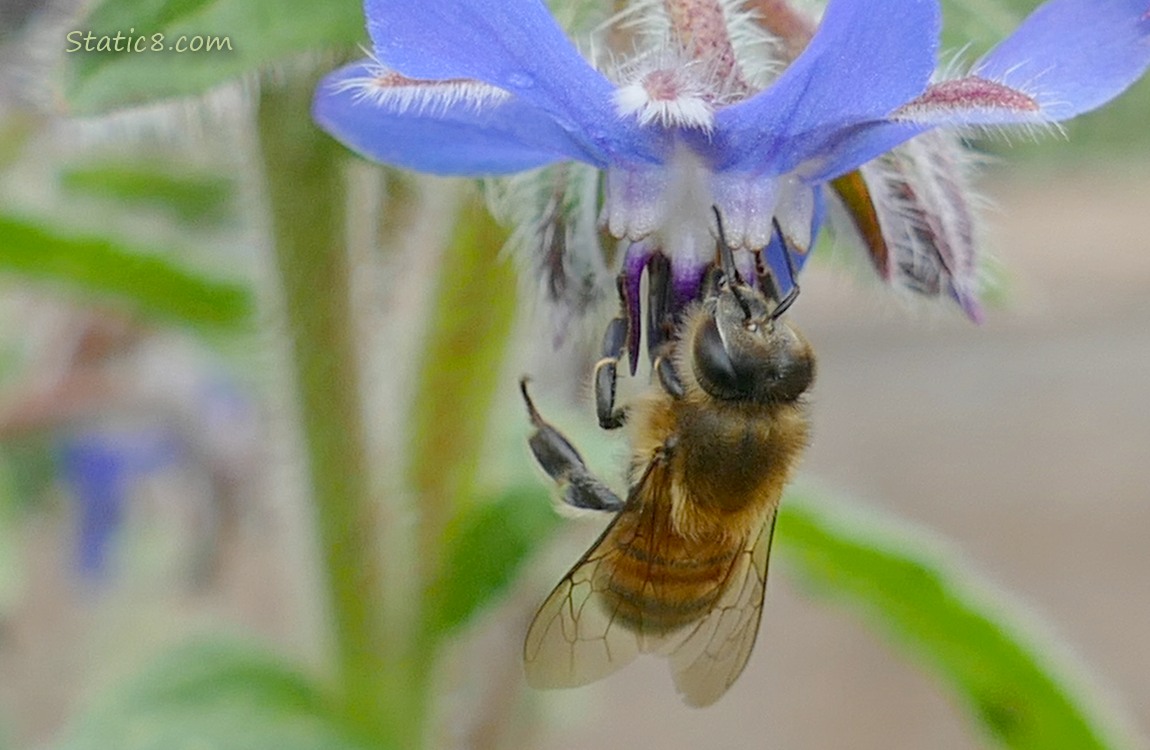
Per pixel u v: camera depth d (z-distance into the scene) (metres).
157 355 0.11
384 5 0.07
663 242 0.07
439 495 0.09
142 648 0.10
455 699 0.09
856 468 0.27
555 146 0.07
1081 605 0.23
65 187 0.10
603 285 0.08
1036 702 0.09
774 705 0.21
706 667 0.08
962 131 0.08
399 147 0.07
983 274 0.08
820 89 0.07
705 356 0.08
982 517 0.25
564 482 0.08
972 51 0.08
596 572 0.08
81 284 0.09
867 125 0.07
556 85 0.07
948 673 0.09
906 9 0.07
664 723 0.20
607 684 0.21
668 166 0.07
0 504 0.12
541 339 0.08
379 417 0.09
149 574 0.12
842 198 0.08
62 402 0.11
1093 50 0.07
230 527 0.11
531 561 0.09
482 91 0.07
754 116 0.07
